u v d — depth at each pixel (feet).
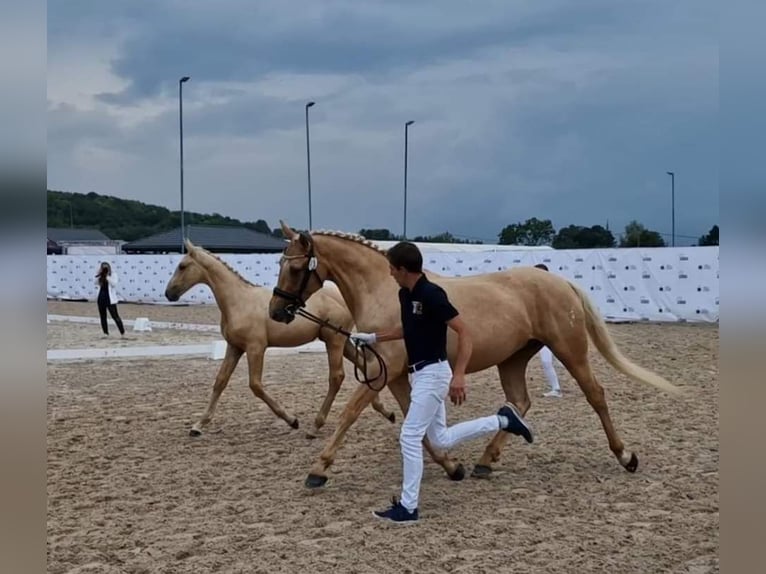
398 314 16.93
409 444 14.65
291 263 17.89
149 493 16.90
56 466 19.29
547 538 13.70
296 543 13.58
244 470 18.88
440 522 14.70
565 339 18.08
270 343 23.56
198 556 13.01
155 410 26.99
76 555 13.08
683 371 34.40
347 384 32.76
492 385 32.04
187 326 60.39
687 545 13.26
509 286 18.10
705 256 53.83
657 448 20.47
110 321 67.10
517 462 19.38
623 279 57.00
